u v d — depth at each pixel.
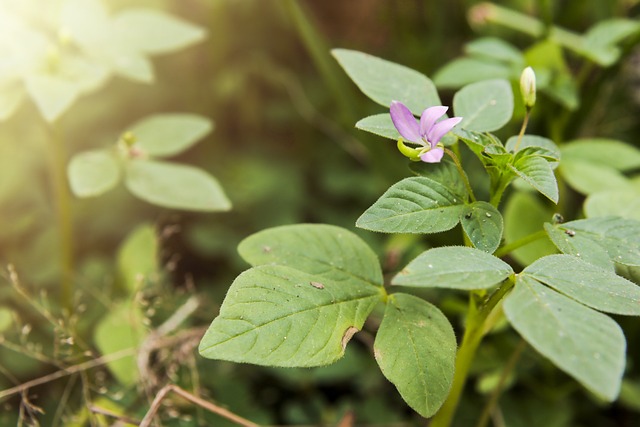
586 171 0.30
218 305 0.34
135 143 0.31
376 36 0.50
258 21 0.47
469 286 0.21
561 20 0.40
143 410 0.29
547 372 0.31
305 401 0.33
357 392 0.33
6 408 0.29
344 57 0.26
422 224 0.23
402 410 0.32
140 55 0.31
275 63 0.48
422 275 0.22
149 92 0.45
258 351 0.22
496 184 0.24
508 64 0.33
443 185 0.23
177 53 0.46
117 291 0.32
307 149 0.45
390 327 0.24
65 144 0.42
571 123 0.35
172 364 0.29
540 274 0.22
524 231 0.28
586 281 0.22
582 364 0.21
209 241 0.39
